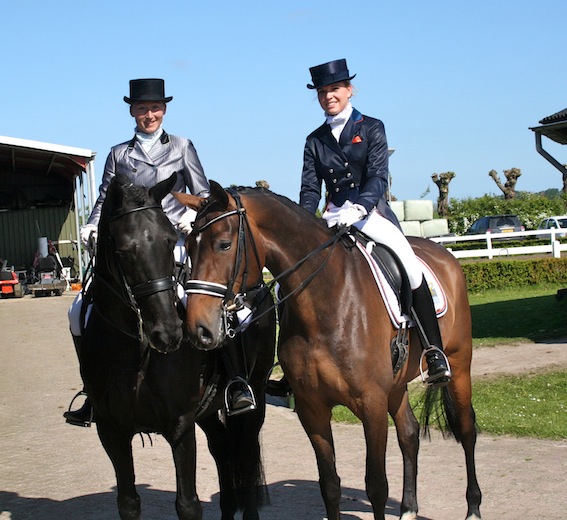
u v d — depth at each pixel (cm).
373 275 480
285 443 796
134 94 511
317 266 451
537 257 2411
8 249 2777
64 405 1051
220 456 546
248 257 425
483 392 915
